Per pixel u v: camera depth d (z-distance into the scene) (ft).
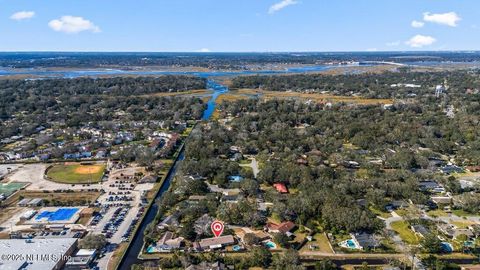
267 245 485.97
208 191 652.89
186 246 485.97
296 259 435.53
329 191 592.60
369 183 640.17
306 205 552.82
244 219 534.37
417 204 594.24
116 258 463.42
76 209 598.75
